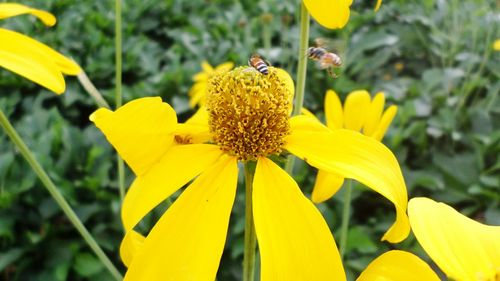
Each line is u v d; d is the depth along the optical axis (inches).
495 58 23.3
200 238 4.2
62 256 15.9
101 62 24.2
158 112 4.6
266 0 29.4
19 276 15.9
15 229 16.5
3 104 21.2
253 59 5.4
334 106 6.8
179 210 4.4
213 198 4.5
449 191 18.3
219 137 5.1
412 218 4.1
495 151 19.0
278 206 4.4
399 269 3.9
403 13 27.5
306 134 5.2
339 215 16.7
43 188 16.8
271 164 4.9
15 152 17.6
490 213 17.2
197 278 4.0
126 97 22.2
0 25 25.2
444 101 21.3
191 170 4.7
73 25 26.6
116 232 16.7
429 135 20.2
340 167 4.6
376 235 16.6
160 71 25.3
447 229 4.1
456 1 22.9
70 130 18.5
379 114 6.7
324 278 4.0
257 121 5.1
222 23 27.3
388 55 23.5
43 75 5.0
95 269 15.4
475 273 3.9
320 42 6.7
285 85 5.3
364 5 29.4
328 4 4.6
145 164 4.7
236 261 16.0
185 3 30.7
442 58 23.1
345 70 24.1
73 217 5.7
